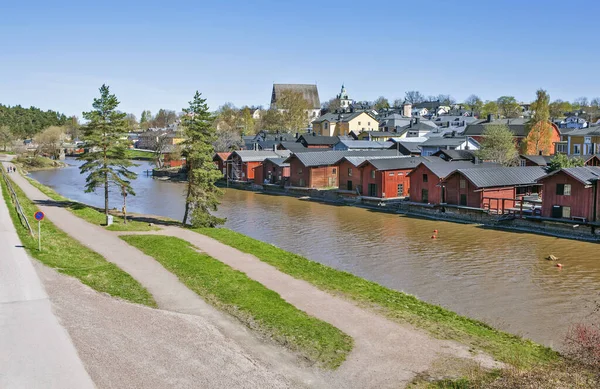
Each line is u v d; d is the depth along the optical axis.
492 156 77.44
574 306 28.73
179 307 22.70
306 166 81.81
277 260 33.19
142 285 25.72
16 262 27.61
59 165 141.12
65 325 19.25
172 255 32.28
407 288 32.09
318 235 49.06
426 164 62.72
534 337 24.16
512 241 45.78
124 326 19.58
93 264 29.38
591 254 40.69
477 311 27.92
